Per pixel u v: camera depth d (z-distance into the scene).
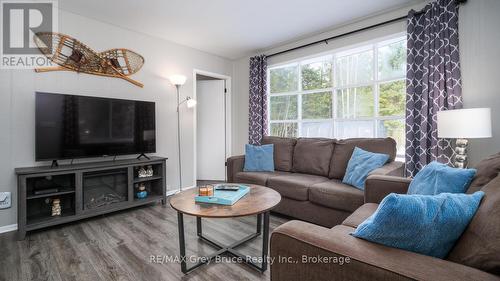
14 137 2.41
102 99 2.83
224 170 4.72
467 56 2.34
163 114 3.63
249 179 2.92
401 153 2.91
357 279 0.75
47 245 2.04
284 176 2.78
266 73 4.10
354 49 3.24
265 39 3.67
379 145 2.55
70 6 2.64
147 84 3.43
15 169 2.32
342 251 0.80
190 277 1.59
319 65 3.67
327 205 2.24
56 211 2.43
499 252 0.65
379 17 2.94
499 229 0.67
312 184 2.41
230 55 4.43
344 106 3.39
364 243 0.83
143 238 2.17
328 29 3.33
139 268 1.70
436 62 2.43
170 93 3.71
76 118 2.63
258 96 4.16
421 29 2.55
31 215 2.43
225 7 2.72
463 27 2.35
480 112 1.89
